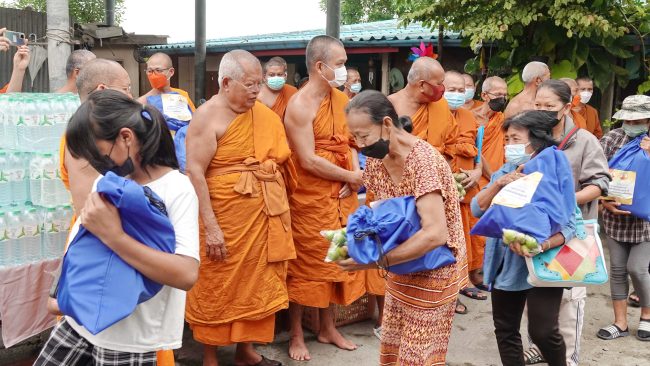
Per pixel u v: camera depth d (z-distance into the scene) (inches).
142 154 72.2
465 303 195.5
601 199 168.6
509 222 107.1
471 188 186.2
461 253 99.8
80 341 76.1
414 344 97.2
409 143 94.6
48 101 134.6
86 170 80.3
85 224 66.2
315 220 150.6
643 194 160.9
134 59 454.6
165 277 69.6
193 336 150.5
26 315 135.4
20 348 148.8
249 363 145.6
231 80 129.3
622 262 169.6
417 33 346.0
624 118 162.7
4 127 130.6
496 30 246.4
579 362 154.1
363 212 93.4
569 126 131.9
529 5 250.8
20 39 160.7
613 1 251.8
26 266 133.6
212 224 130.6
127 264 68.0
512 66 270.1
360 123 91.4
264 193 134.4
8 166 130.0
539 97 130.6
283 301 139.3
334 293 157.9
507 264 117.4
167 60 183.9
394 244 91.0
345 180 151.9
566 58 260.8
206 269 133.3
